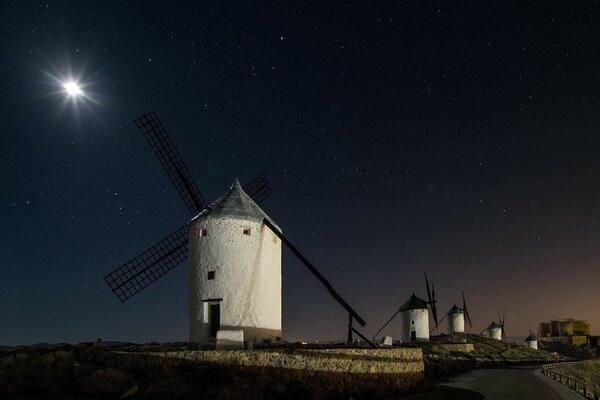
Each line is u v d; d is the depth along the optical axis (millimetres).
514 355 46750
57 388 13609
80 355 14898
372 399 15352
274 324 19594
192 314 19000
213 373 13844
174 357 14172
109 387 13250
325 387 14602
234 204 19781
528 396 17328
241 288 18453
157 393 12750
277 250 20531
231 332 15617
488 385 21172
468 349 42281
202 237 19312
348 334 18672
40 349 15164
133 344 18266
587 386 18516
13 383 13555
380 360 16500
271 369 14273
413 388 17500
